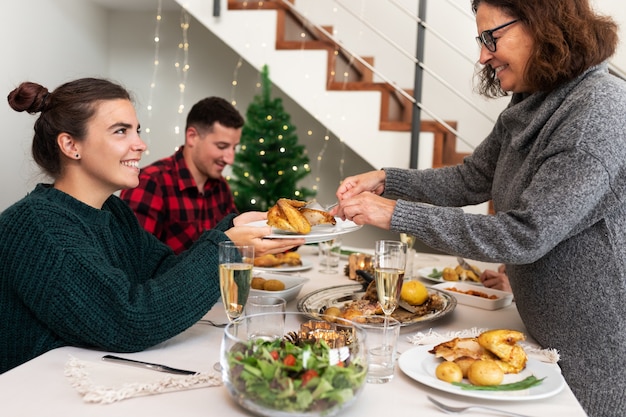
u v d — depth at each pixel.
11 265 1.15
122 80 5.25
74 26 4.64
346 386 0.83
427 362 1.11
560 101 1.29
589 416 1.27
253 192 4.20
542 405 0.96
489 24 1.32
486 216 1.22
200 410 0.90
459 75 4.49
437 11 4.50
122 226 1.54
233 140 2.56
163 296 1.17
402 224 1.27
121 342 1.14
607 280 1.24
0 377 1.01
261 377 0.82
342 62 4.34
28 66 4.10
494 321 1.50
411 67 4.64
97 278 1.13
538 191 1.18
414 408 0.93
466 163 1.75
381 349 1.04
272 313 1.07
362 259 1.97
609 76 1.26
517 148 1.37
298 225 1.39
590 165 1.14
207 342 1.24
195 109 2.53
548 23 1.24
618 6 3.65
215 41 5.07
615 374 1.25
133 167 1.35
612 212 1.23
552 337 1.30
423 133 3.74
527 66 1.29
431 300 1.53
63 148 1.30
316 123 4.97
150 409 0.90
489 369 0.99
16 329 1.18
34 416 0.86
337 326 1.03
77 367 1.05
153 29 5.16
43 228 1.15
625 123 1.17
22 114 4.10
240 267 1.12
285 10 3.95
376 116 3.79
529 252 1.18
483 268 2.37
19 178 4.13
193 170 2.59
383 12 4.65
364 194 1.33
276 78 3.92
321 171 5.00
